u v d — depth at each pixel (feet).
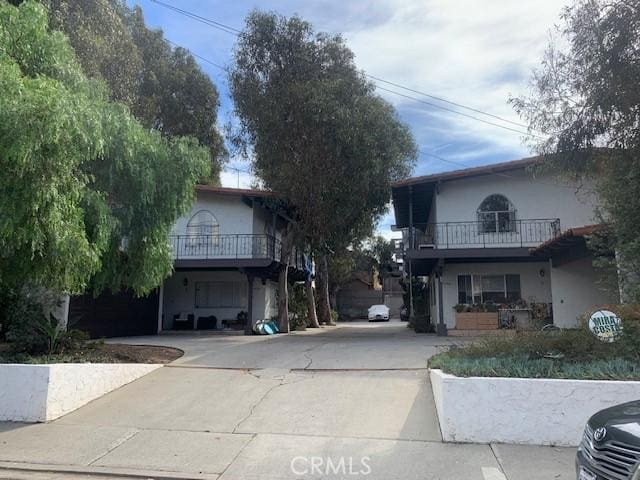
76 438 23.36
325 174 64.90
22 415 25.93
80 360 32.76
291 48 66.23
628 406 15.71
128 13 78.64
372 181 67.26
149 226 35.81
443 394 22.48
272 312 85.71
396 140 69.62
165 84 98.22
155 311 71.31
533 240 62.13
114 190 34.12
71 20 45.65
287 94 63.82
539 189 62.90
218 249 73.36
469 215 63.98
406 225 91.56
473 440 22.04
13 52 26.13
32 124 20.83
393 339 57.88
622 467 13.05
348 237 75.25
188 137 39.91
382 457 20.40
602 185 35.09
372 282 188.65
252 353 43.70
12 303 41.57
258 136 67.67
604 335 25.99
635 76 29.50
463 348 31.37
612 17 29.17
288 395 29.12
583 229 43.32
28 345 34.42
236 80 67.51
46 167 22.84
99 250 28.94
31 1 28.04
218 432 23.79
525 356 26.45
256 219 75.97
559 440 21.61
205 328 78.02
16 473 19.56
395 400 27.63
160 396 29.86
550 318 62.03
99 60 49.88
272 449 21.49
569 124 33.63
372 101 66.03
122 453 21.47
